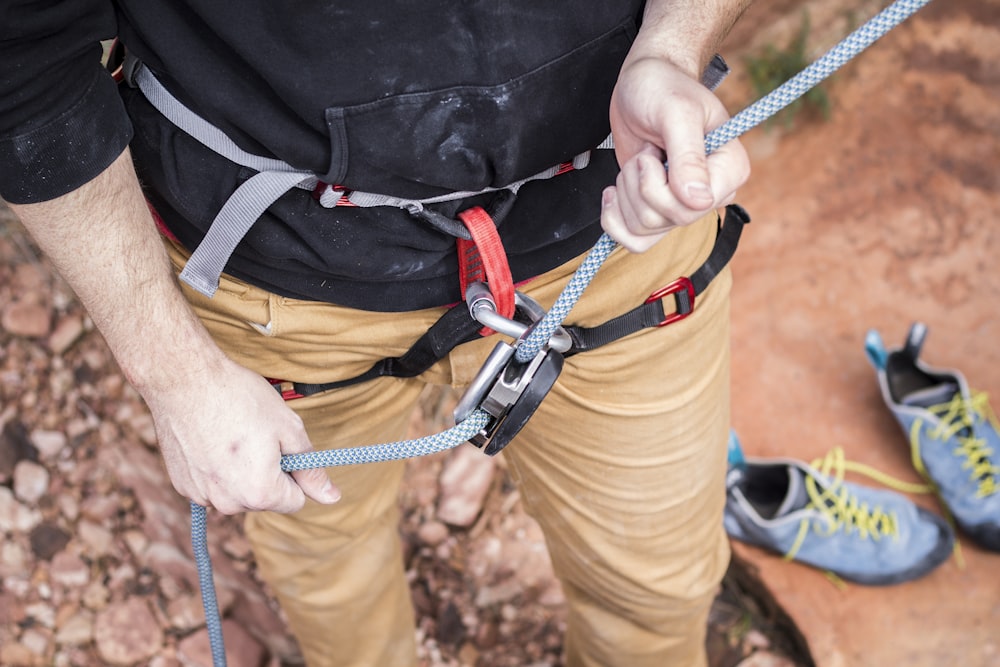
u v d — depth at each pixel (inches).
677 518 51.6
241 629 75.4
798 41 101.3
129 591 75.7
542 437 50.9
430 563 82.2
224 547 81.7
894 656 74.2
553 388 47.8
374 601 61.9
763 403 89.6
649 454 49.3
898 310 93.8
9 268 89.6
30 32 32.4
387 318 44.5
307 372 47.1
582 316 45.1
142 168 41.0
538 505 55.8
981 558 78.5
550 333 37.0
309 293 43.0
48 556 76.9
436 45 35.6
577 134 39.1
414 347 45.6
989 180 97.9
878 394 88.9
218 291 44.2
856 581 76.7
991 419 83.4
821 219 98.8
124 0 36.1
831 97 102.3
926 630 75.0
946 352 90.7
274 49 35.1
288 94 35.8
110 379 86.4
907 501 78.5
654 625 56.8
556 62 36.9
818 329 93.4
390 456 40.3
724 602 80.4
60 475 80.9
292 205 39.9
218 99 36.9
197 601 75.2
